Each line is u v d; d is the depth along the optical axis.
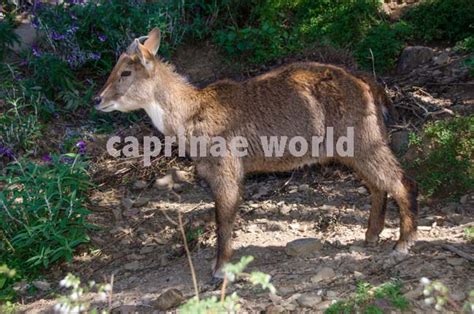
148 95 5.96
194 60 9.45
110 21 9.37
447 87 8.17
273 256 6.16
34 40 9.69
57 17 9.38
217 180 5.89
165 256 6.62
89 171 7.99
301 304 5.23
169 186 7.80
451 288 5.19
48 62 8.95
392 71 8.81
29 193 6.93
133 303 5.73
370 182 5.96
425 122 7.60
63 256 6.80
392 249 5.91
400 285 5.24
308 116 5.79
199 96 5.95
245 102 5.88
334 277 5.57
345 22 9.16
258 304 5.34
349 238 6.35
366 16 9.23
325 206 7.04
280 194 7.41
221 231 5.91
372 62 8.80
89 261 6.79
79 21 9.41
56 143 8.49
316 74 5.85
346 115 5.73
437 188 6.84
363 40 9.00
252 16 9.73
